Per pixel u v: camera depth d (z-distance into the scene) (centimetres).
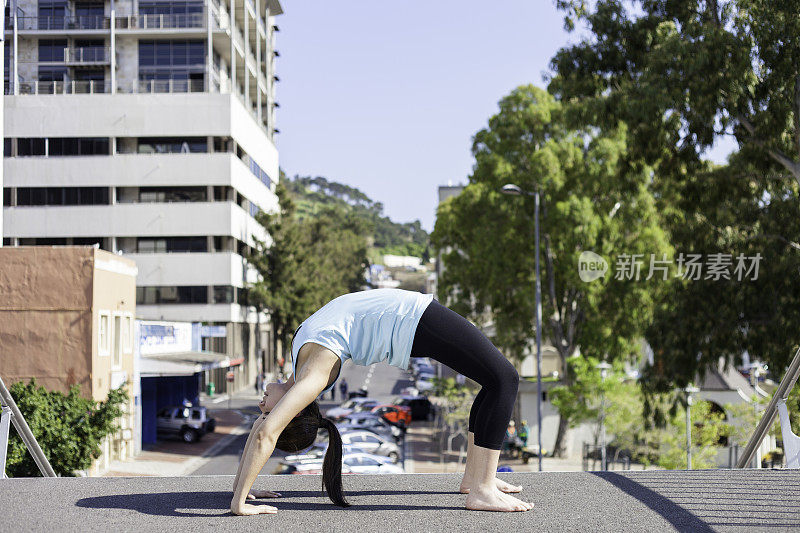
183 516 369
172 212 6256
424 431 4522
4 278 2688
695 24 2311
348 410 4606
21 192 6194
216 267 6278
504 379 392
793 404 2294
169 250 6338
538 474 493
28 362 2672
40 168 6175
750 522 354
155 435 3928
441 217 4081
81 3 6406
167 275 6272
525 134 3684
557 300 3822
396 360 396
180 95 6234
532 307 3719
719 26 2358
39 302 2686
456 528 344
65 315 2688
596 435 2964
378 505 397
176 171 6238
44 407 1942
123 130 6203
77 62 6378
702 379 2583
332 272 10694
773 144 2280
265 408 401
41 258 2697
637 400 2875
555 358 4603
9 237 6162
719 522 355
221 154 6244
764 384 3675
